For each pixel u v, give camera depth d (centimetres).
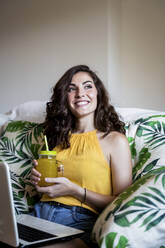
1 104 450
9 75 438
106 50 348
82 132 176
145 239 112
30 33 412
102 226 118
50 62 396
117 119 176
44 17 398
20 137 196
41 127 193
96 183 161
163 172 127
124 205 119
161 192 120
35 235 125
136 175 156
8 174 109
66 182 152
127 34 363
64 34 382
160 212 115
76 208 155
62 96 178
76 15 370
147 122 174
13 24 429
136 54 358
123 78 367
